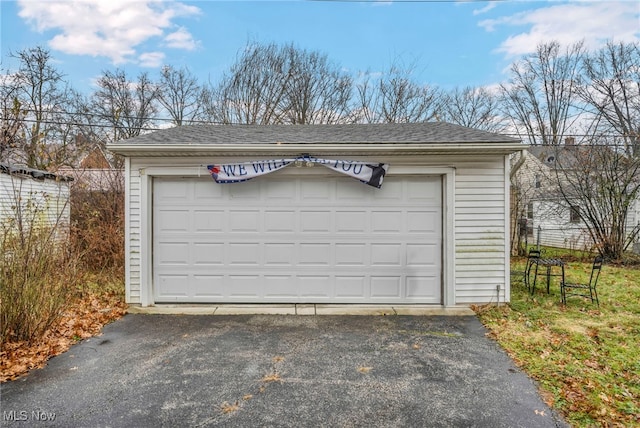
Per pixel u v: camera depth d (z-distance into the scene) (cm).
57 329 450
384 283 581
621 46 1396
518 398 301
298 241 582
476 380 333
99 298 605
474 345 418
